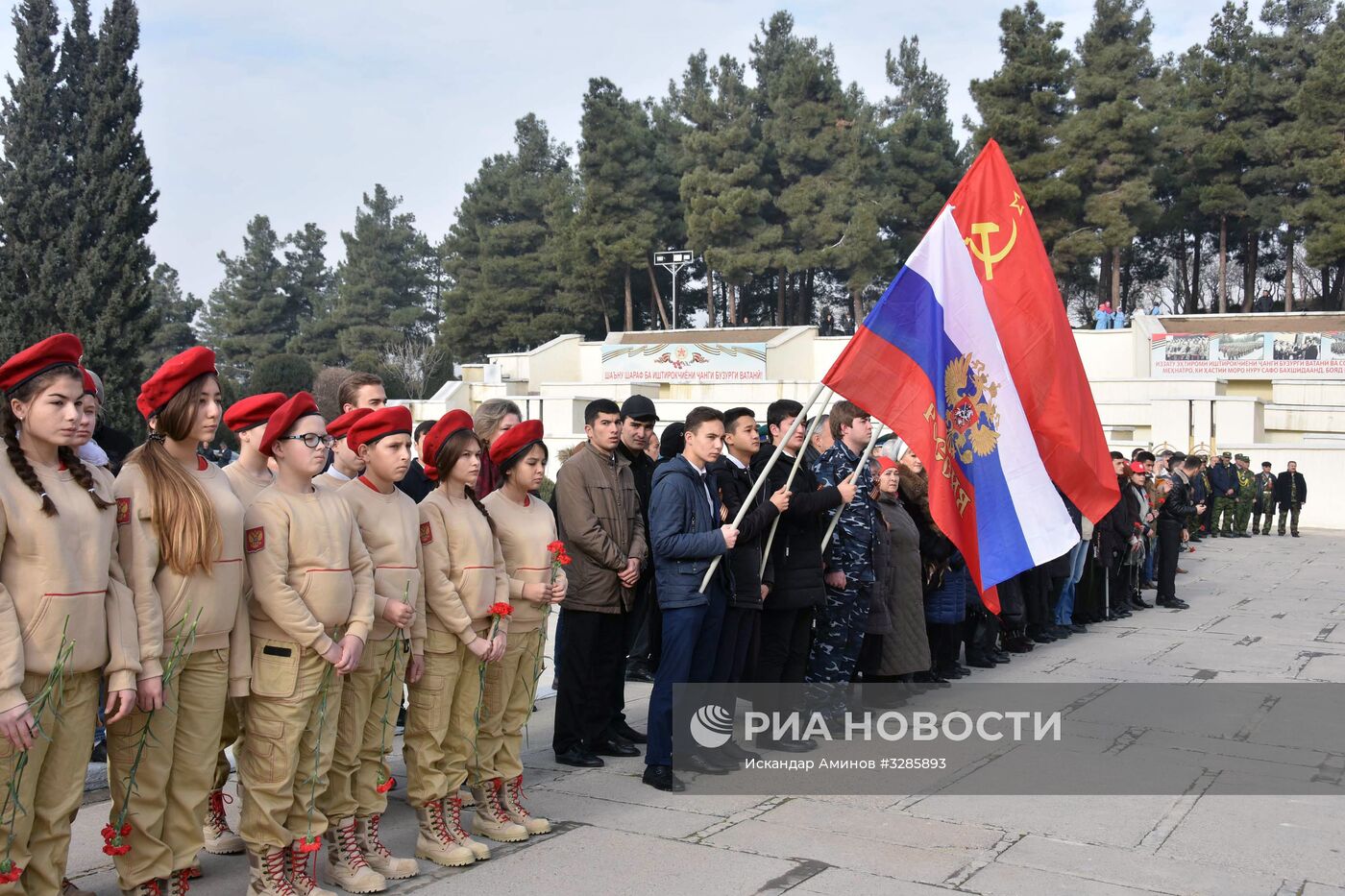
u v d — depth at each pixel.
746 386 39.47
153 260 31.36
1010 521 6.87
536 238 63.53
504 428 6.38
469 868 4.93
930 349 6.84
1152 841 5.41
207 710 4.37
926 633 8.65
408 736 5.12
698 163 54.75
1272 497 25.45
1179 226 54.28
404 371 57.81
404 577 4.94
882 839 5.35
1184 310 65.31
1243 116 50.97
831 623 7.56
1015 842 5.35
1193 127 51.97
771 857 5.07
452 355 63.06
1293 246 56.66
